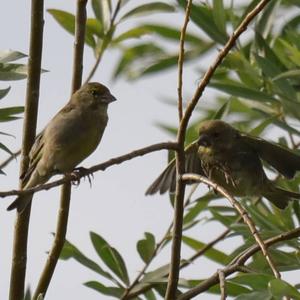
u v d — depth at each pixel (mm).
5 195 7617
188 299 8867
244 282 7562
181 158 8711
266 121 11383
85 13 9922
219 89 10930
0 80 9461
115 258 11148
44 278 9562
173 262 8766
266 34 11797
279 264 9773
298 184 11695
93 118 11141
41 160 10805
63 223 9656
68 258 11125
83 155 11148
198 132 12180
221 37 11414
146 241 11133
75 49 9922
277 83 10867
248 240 10297
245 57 11891
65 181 7883
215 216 11539
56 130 10898
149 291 11078
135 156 8297
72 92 9961
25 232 9312
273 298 7203
